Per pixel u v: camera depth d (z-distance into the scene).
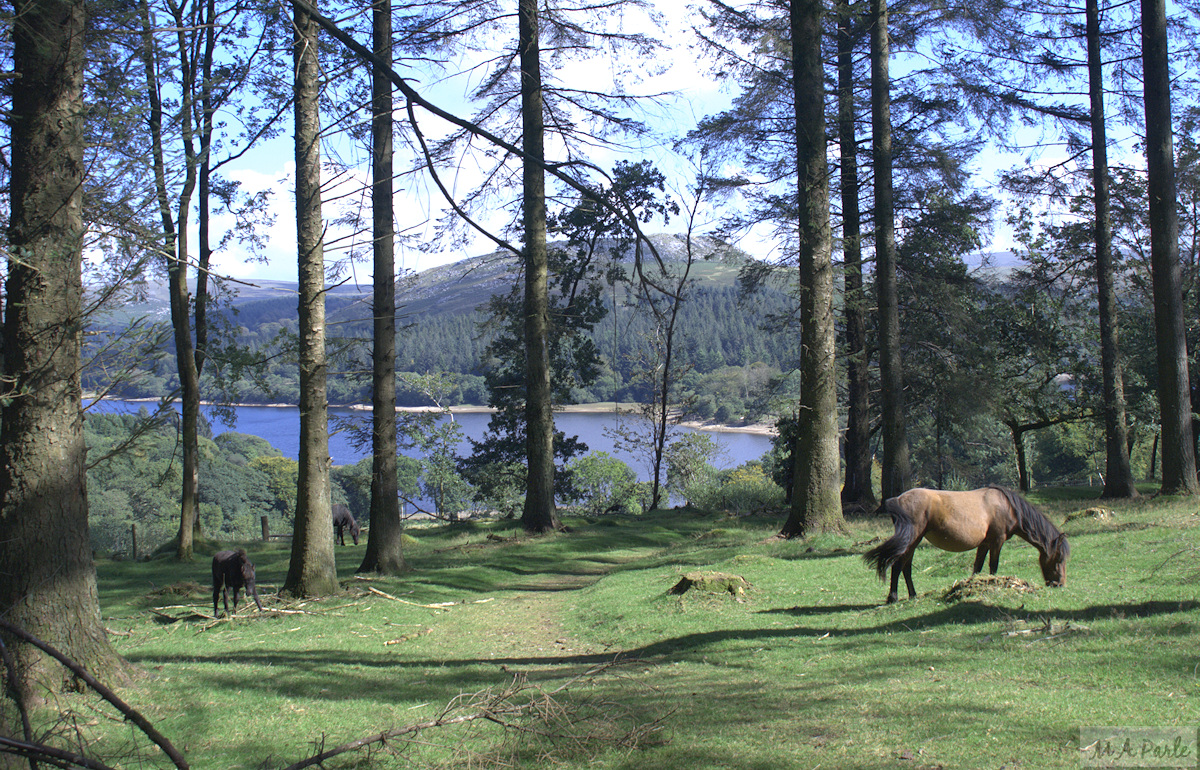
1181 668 5.52
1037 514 9.12
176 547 23.67
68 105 7.43
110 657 7.82
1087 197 25.56
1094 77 22.11
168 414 7.91
